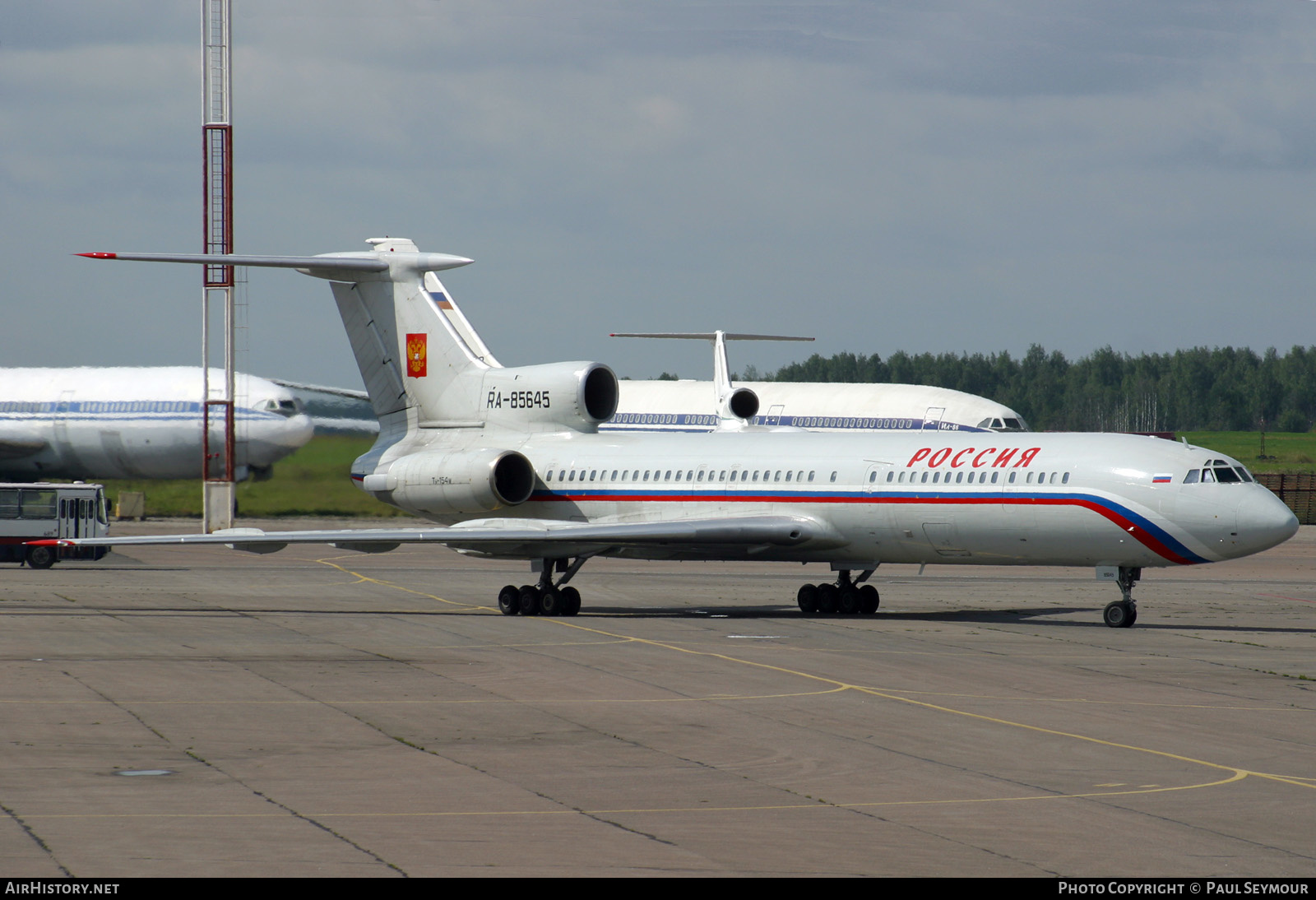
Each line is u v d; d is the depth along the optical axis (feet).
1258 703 263.90
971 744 221.46
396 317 501.56
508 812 174.60
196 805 176.76
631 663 315.78
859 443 436.76
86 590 517.96
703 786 190.39
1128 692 277.03
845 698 266.16
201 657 322.96
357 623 405.80
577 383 479.41
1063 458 396.78
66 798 180.45
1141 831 167.32
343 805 177.88
